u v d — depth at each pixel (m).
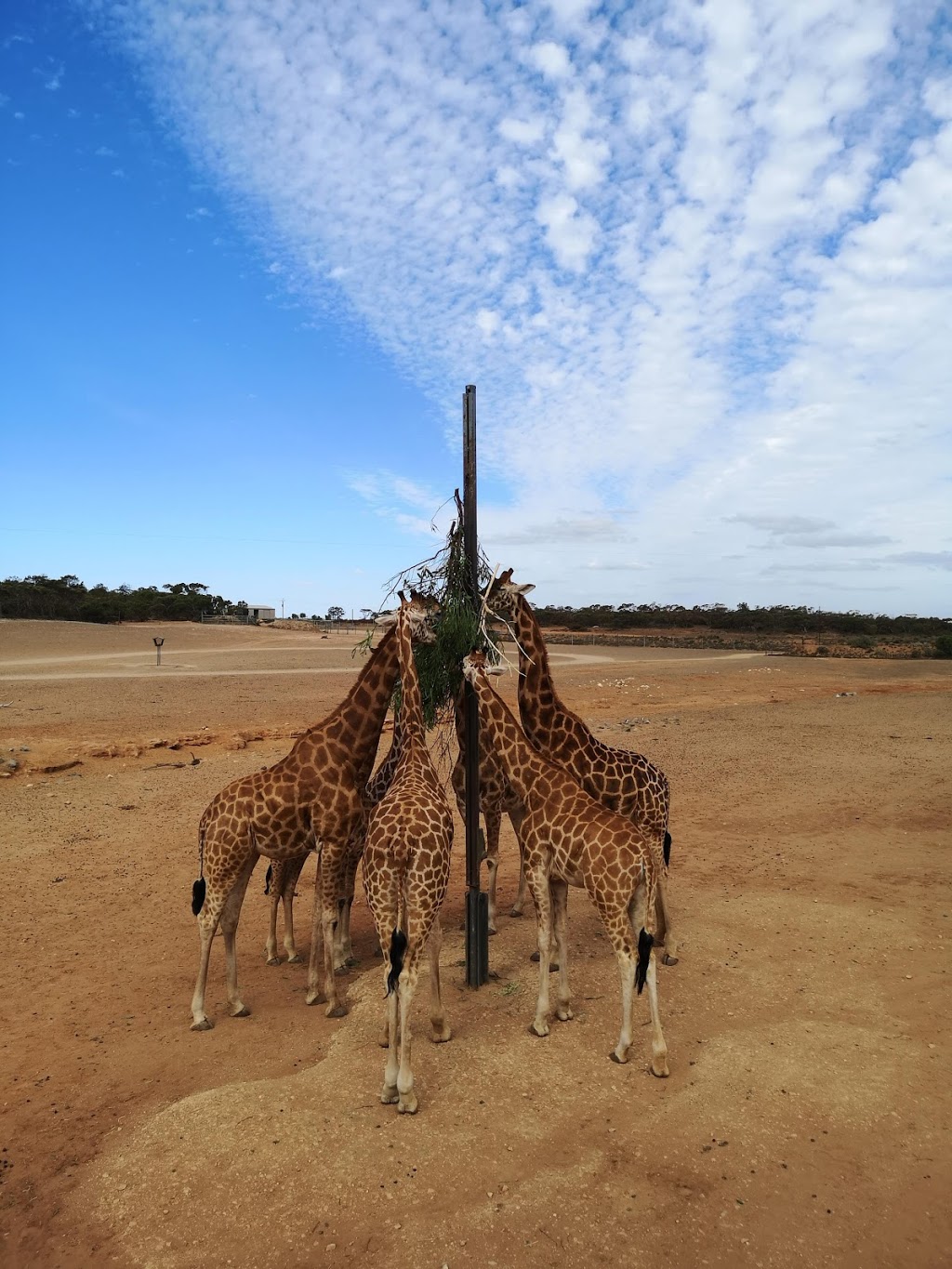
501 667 6.39
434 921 4.98
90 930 7.69
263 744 17.00
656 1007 4.91
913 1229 3.69
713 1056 5.12
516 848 10.83
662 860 6.79
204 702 23.12
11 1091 4.96
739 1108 4.58
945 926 7.37
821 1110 4.56
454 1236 3.66
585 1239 3.64
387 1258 3.56
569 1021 5.65
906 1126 4.43
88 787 13.02
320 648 46.84
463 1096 4.73
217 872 5.73
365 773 6.40
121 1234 3.76
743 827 10.96
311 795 5.91
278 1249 3.64
